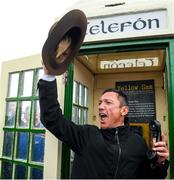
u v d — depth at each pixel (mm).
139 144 1608
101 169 1505
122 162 1515
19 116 2045
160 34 1722
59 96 1873
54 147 1795
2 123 2135
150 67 2500
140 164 1574
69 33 1440
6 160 2039
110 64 2555
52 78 1517
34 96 1966
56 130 1535
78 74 2240
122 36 1798
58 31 1292
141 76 2576
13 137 2039
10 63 2189
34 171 1869
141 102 2516
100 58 2516
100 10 1887
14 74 2160
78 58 2217
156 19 1757
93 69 2570
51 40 1282
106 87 2633
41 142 1877
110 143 1578
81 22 1428
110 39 1823
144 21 1777
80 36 1486
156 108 2467
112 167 1505
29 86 2023
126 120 1777
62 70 1457
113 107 1669
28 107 1999
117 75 2635
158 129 1562
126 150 1547
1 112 2162
